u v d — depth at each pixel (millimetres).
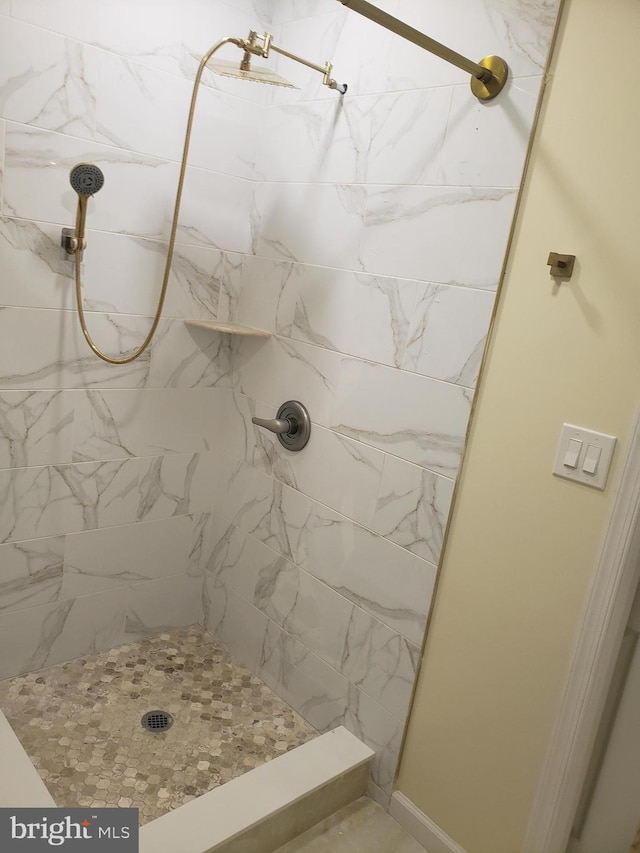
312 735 1946
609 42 1208
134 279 1934
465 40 1454
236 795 1574
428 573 1604
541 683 1395
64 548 2010
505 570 1444
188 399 2160
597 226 1244
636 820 1363
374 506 1736
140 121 1824
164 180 1915
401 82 1603
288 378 1989
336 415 1832
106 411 1983
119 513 2104
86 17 1665
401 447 1654
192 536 2316
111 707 1944
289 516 2016
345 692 1862
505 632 1454
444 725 1604
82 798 1605
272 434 2057
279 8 1956
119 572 2160
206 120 1947
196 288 2068
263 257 2064
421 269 1578
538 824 1413
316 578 1933
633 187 1190
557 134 1296
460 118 1471
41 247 1740
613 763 1391
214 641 2357
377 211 1678
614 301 1229
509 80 1372
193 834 1448
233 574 2266
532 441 1376
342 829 1680
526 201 1358
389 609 1715
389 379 1674
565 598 1340
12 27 1566
